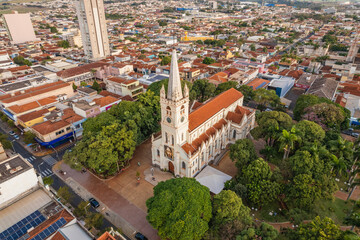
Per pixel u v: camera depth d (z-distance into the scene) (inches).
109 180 3459.6
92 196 3189.0
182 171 3319.4
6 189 2532.0
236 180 3176.7
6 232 2282.2
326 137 3636.8
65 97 5561.0
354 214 2174.0
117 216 2898.6
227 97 4224.9
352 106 5231.3
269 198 2711.6
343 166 2790.4
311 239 2010.3
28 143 4146.2
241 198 2716.5
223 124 3890.3
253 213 2869.1
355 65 7372.1
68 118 4488.2
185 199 2341.3
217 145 3811.5
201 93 5743.1
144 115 4082.2
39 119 4549.7
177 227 2140.7
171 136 3152.1
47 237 2188.7
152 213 2292.1
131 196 3179.1
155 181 3403.1
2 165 2746.1
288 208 2903.5
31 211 2527.1
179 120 2999.5
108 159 3186.5
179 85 2842.0
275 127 3503.9
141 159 3892.7
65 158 3260.3
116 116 4136.3
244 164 3166.8
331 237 1952.5
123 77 6323.8
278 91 6107.3
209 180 3120.1
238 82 6259.8
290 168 2960.1
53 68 7716.5
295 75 7298.2
